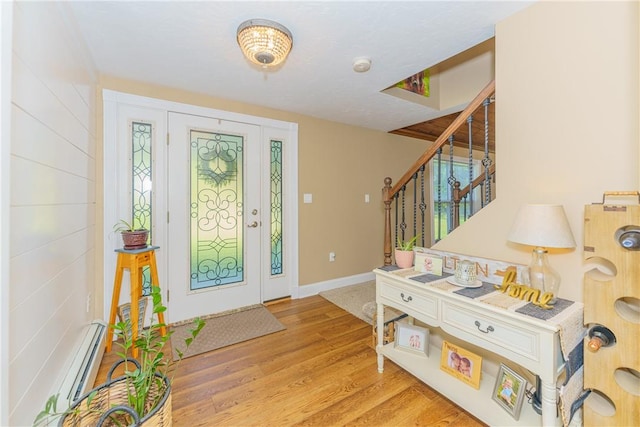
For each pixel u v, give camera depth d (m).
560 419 1.18
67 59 1.52
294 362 2.00
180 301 2.65
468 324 1.36
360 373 1.87
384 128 3.93
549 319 1.13
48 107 1.27
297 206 3.31
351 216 3.80
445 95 3.12
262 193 3.09
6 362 0.90
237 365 1.97
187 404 1.59
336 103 2.93
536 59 1.47
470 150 1.89
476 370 1.53
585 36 1.30
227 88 2.54
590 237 1.15
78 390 1.33
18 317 0.99
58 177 1.39
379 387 1.73
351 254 3.81
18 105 1.00
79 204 1.76
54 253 1.33
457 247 1.86
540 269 1.31
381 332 1.88
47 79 1.25
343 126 3.69
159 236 2.53
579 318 1.20
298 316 2.79
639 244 1.03
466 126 3.64
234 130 2.88
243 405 1.58
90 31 1.67
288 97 2.76
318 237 3.51
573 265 1.36
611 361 1.10
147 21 1.58
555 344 1.09
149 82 2.40
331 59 2.02
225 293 2.89
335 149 3.62
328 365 1.96
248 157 2.98
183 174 2.63
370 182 3.97
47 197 1.26
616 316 1.09
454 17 1.58
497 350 1.25
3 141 0.88
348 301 3.20
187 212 2.67
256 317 2.76
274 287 3.20
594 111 1.28
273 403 1.60
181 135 2.61
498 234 1.65
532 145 1.49
